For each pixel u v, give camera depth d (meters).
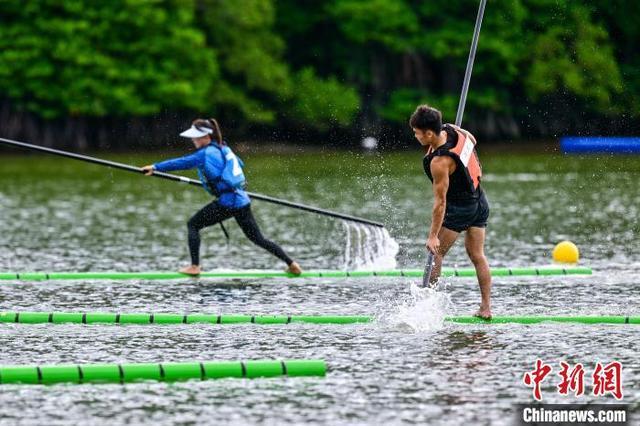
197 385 23.59
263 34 140.75
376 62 148.38
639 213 60.72
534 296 34.19
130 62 132.12
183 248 47.56
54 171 100.06
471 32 142.12
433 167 28.27
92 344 27.41
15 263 42.44
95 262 42.84
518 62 132.75
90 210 65.75
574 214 60.78
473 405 21.98
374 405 21.97
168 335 28.52
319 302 33.34
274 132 140.50
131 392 23.05
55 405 22.08
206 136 37.75
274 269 41.16
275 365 24.38
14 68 127.94
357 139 143.00
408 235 52.28
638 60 107.88
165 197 75.50
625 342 27.38
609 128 110.25
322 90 138.25
